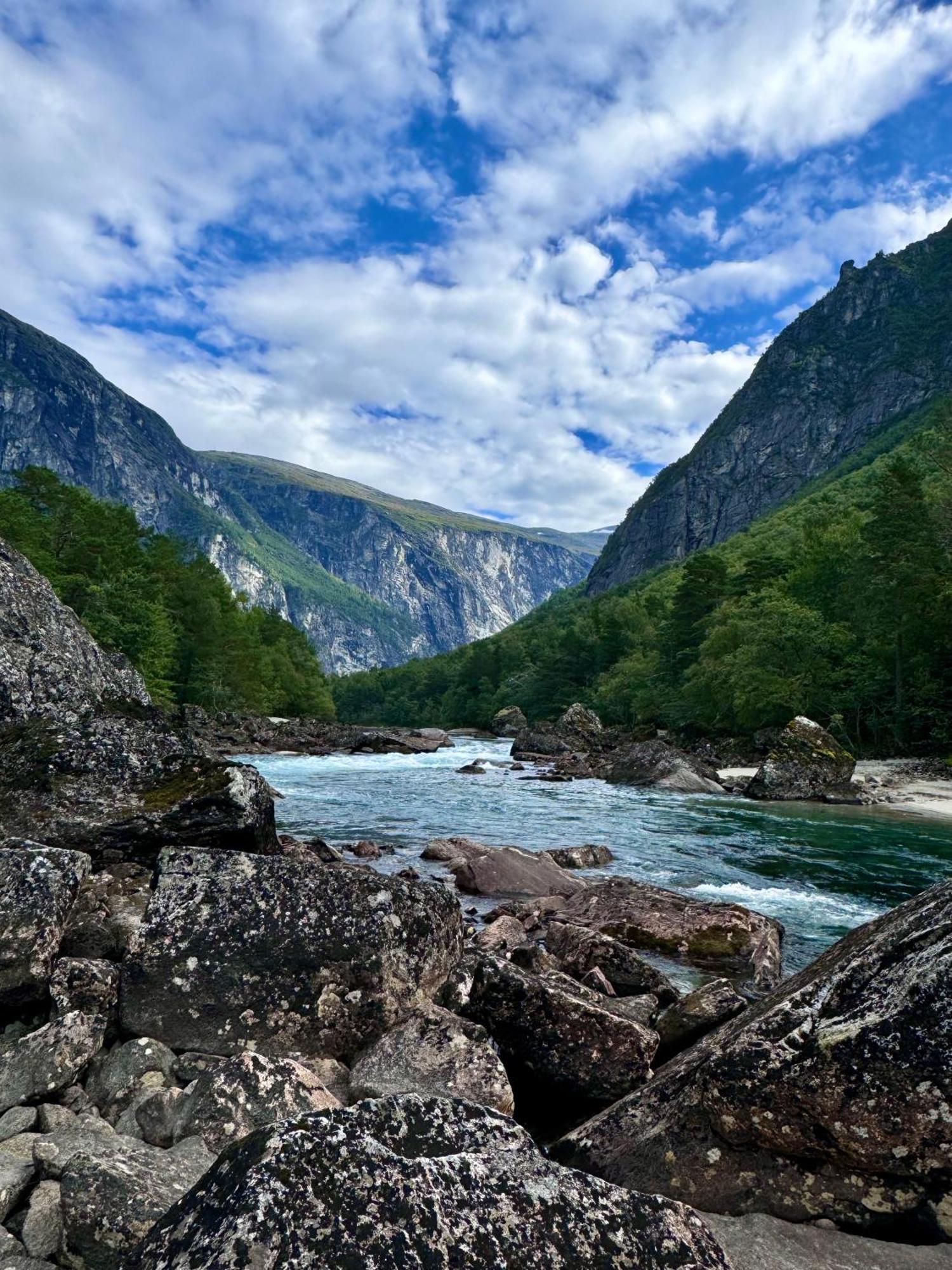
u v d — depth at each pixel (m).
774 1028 4.77
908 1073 4.27
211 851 6.98
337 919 6.67
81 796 9.79
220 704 77.50
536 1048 6.74
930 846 21.92
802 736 35.22
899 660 52.12
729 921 11.87
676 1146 4.86
